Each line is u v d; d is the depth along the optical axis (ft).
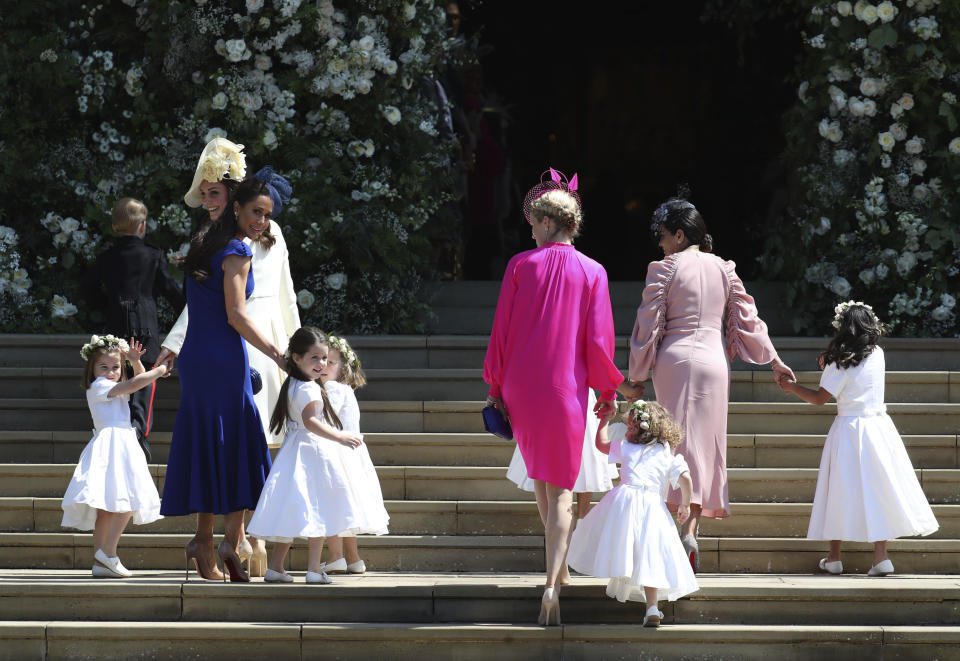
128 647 46.62
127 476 51.13
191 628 46.37
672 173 152.35
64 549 54.65
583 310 47.83
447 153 80.64
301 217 73.46
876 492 52.11
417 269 78.69
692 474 50.62
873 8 73.15
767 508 55.67
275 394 54.24
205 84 76.69
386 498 57.77
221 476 48.49
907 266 71.51
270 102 75.77
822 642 46.21
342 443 48.34
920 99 73.61
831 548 53.47
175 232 73.97
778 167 89.30
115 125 77.92
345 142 78.33
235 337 49.39
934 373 62.90
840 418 53.52
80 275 76.07
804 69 80.79
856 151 76.13
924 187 72.79
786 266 77.97
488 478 57.57
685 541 50.24
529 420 47.01
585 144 152.87
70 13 78.43
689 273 52.31
